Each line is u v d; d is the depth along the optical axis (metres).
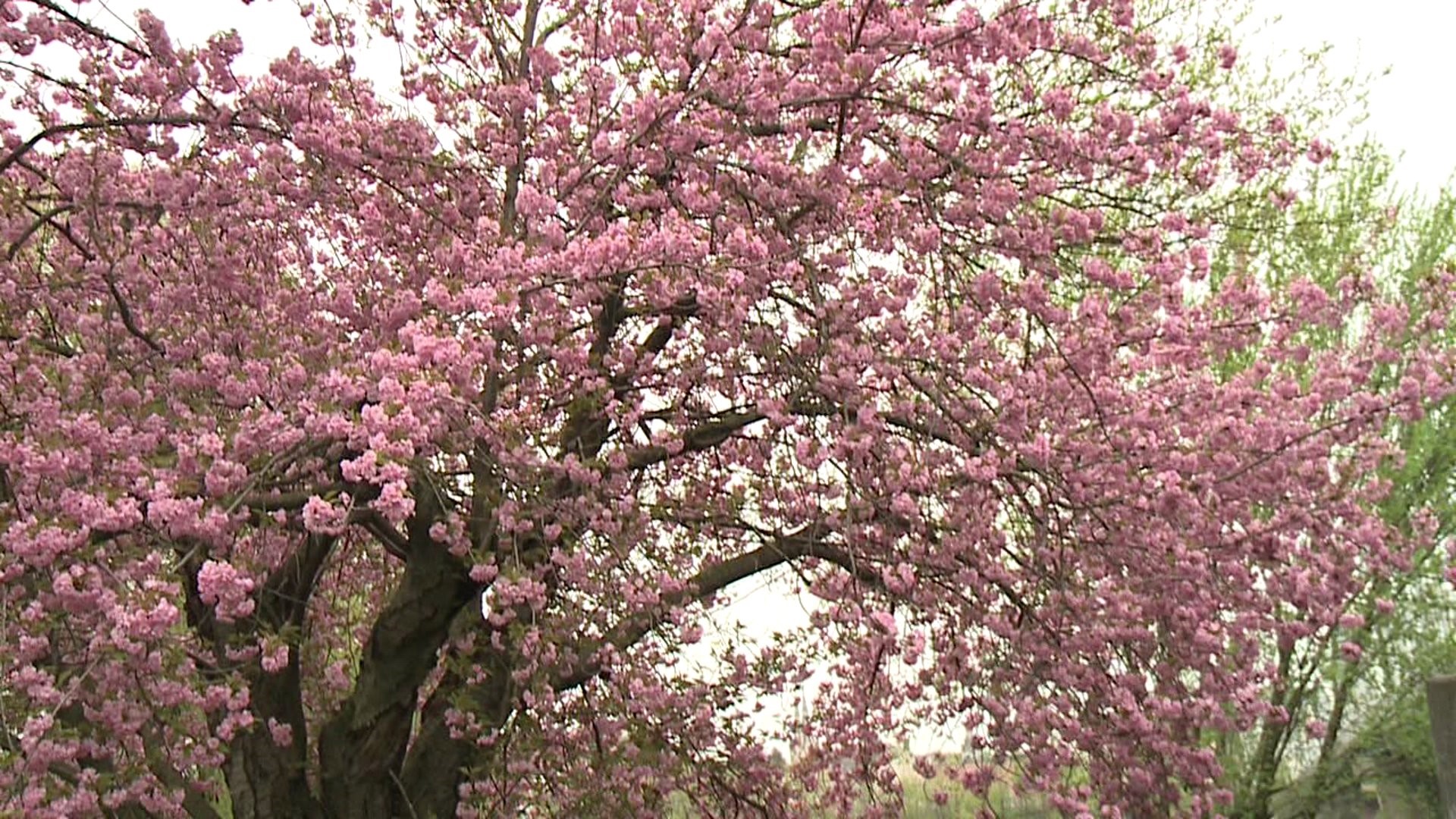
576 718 9.33
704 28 8.06
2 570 5.98
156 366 7.91
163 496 5.87
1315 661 13.73
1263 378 8.93
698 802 10.09
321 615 10.88
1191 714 8.21
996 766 8.56
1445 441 13.77
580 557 7.88
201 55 7.62
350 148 7.95
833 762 10.22
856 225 7.62
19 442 6.97
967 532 7.91
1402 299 14.23
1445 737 8.88
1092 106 9.30
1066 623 8.21
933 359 7.91
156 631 5.54
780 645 9.84
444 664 8.79
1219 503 8.36
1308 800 14.71
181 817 7.31
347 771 8.70
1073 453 8.05
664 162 8.17
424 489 8.24
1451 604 14.06
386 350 6.14
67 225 8.20
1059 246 8.23
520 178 8.70
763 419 8.65
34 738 5.51
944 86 7.84
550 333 7.32
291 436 6.31
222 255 7.95
